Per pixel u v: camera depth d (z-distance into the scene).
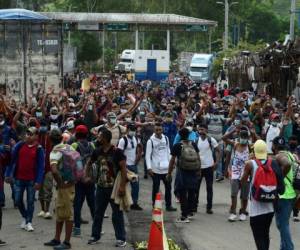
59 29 31.98
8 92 31.84
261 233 12.32
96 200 13.89
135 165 17.58
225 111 25.11
